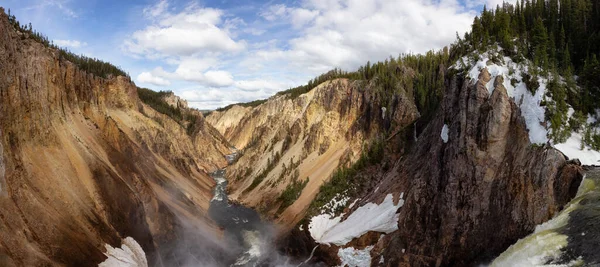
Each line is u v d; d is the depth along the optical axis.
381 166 56.50
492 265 27.84
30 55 43.78
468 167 32.66
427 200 36.44
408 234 36.84
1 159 30.94
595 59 32.97
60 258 31.20
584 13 39.78
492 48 36.69
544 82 32.47
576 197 26.22
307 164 74.88
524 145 30.47
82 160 42.53
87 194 39.12
